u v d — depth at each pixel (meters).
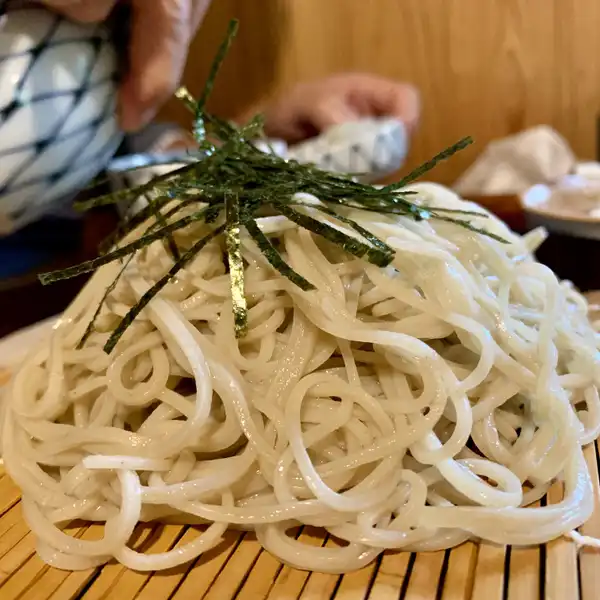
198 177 0.23
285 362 0.20
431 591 0.16
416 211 0.20
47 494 0.19
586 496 0.17
